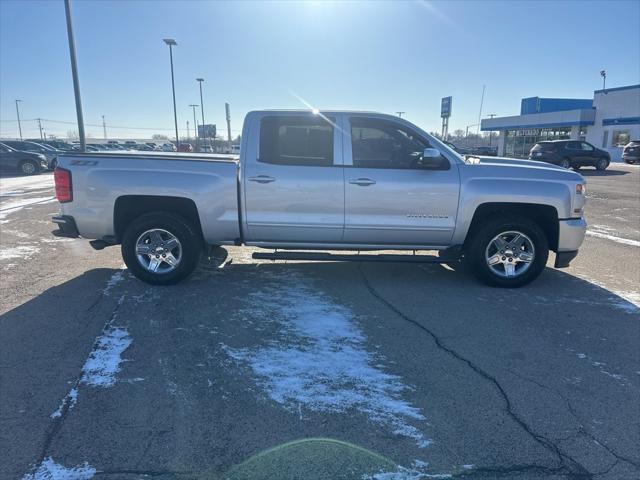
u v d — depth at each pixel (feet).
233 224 17.78
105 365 12.03
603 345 13.52
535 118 154.20
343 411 10.18
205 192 17.44
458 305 16.55
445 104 113.09
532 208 18.29
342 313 15.66
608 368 12.21
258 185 17.42
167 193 17.43
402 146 17.81
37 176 77.00
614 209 40.11
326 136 17.61
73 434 9.34
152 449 8.94
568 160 86.12
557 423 9.86
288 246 18.26
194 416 9.96
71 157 17.75
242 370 11.86
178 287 18.12
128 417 9.91
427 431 9.54
